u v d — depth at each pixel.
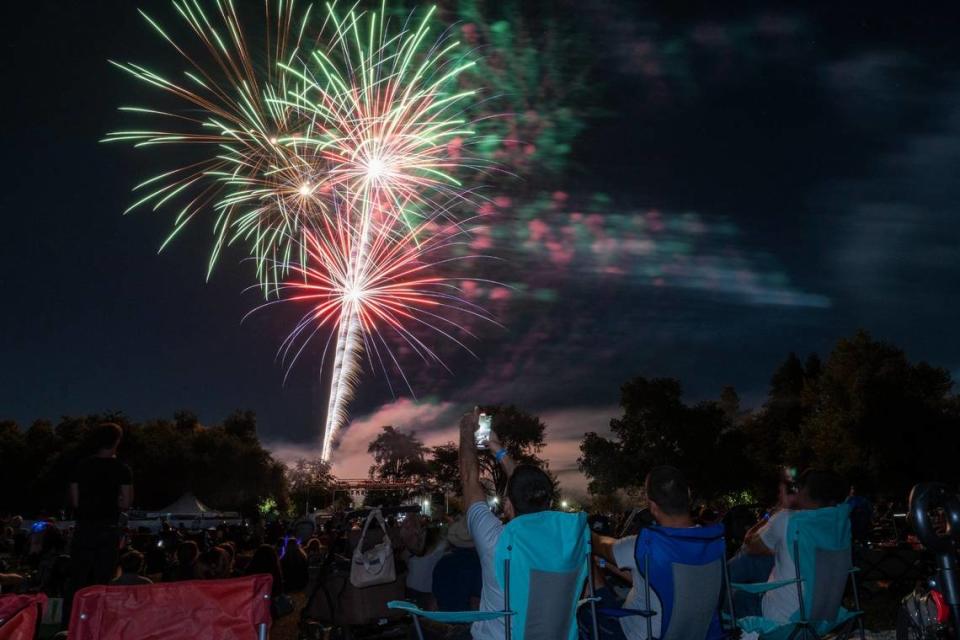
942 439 44.59
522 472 4.72
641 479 71.12
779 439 70.19
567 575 4.35
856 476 45.44
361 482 60.03
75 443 63.88
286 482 75.75
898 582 11.43
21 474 66.69
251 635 4.23
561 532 4.38
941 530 4.18
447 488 66.12
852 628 5.77
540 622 4.31
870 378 47.19
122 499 6.91
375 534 8.46
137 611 4.09
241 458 69.81
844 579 5.44
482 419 5.21
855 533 9.45
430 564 8.50
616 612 4.41
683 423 71.31
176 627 4.12
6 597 4.19
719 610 4.70
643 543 4.43
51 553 12.97
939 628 4.92
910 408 45.28
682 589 4.39
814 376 78.88
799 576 5.30
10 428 71.19
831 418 48.66
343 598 8.23
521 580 4.33
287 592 13.07
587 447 73.25
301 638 8.97
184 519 46.97
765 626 5.43
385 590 8.27
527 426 74.19
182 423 80.00
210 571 10.66
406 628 8.24
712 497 72.75
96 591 4.05
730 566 6.39
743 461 72.81
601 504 72.31
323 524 32.28
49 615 7.73
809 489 5.92
